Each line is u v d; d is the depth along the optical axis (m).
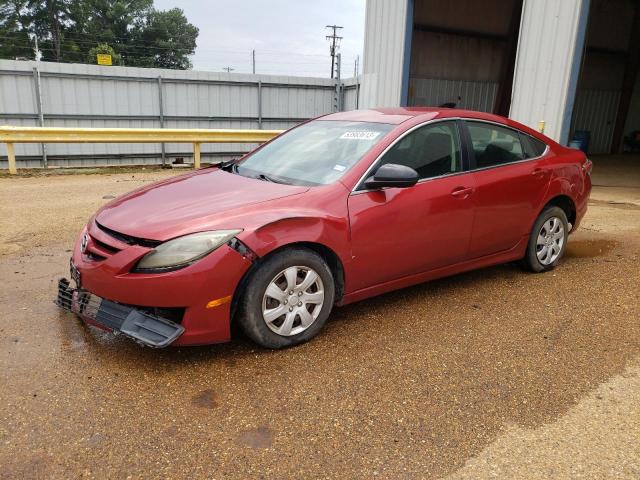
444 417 2.64
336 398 2.78
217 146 14.38
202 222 2.99
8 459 2.26
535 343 3.46
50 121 12.40
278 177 3.78
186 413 2.62
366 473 2.24
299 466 2.27
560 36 8.64
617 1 17.81
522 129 4.66
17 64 11.79
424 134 3.94
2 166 12.22
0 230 6.06
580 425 2.60
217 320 2.98
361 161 3.60
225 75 14.03
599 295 4.33
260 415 2.62
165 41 56.25
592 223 7.14
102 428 2.48
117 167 12.93
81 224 6.40
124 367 3.03
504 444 2.45
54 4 51.16
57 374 2.93
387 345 3.38
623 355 3.32
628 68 19.25
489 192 4.16
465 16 15.37
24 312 3.72
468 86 16.52
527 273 4.86
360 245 3.47
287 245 3.19
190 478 2.18
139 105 13.29
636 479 2.23
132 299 2.89
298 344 3.35
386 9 11.79
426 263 3.92
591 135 19.38
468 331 3.62
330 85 15.38
